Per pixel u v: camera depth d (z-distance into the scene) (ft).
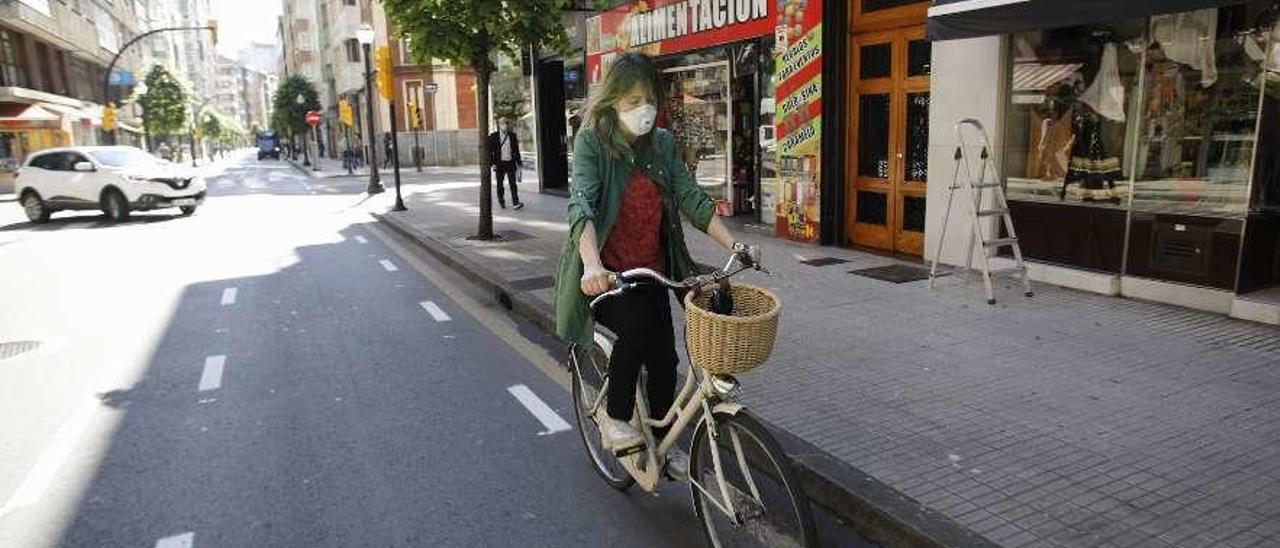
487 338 23.03
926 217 27.99
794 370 17.37
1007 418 14.46
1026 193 25.23
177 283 32.53
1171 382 15.97
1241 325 19.69
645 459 11.91
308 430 16.17
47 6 122.01
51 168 58.23
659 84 10.57
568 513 12.61
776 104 34.19
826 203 32.48
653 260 11.32
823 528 11.87
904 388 16.14
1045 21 20.38
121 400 18.25
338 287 30.99
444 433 15.89
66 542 11.95
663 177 11.05
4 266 37.93
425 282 31.73
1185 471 12.24
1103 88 22.85
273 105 263.49
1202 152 20.86
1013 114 25.12
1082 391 15.66
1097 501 11.41
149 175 57.06
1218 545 10.25
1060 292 23.50
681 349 19.49
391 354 21.50
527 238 39.91
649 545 11.66
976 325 20.39
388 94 57.00
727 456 10.23
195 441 15.72
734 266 10.25
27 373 20.48
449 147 150.92
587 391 13.69
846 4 30.99
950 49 26.25
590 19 51.47
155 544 11.85
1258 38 19.56
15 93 111.34
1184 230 21.31
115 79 137.39
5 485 13.94
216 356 21.65
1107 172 23.03
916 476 12.28
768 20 34.86
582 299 11.20
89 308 28.07
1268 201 20.29
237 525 12.37
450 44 36.76
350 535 12.01
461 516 12.55
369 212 59.72
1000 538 10.48
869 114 31.22
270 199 74.59
